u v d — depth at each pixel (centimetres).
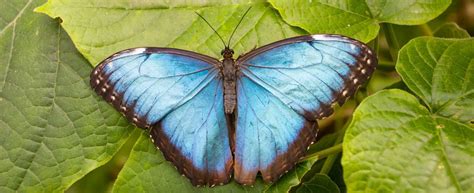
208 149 63
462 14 75
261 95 63
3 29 66
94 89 63
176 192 64
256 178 64
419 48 64
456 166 61
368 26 65
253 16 66
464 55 63
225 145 63
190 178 63
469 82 63
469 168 61
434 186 60
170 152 64
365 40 65
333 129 71
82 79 65
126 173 64
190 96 64
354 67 62
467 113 62
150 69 63
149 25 65
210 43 65
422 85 63
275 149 63
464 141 61
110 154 66
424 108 62
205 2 66
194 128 64
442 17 75
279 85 63
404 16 65
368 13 66
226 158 63
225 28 65
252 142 63
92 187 73
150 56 63
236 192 64
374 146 61
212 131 64
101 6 65
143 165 64
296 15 65
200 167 63
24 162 65
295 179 63
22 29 66
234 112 63
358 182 61
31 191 65
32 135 65
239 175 63
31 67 65
